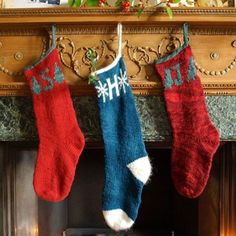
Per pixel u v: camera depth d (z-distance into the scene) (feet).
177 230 6.15
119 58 4.17
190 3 4.47
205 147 4.17
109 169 4.16
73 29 4.28
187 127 4.22
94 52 4.32
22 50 4.39
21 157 5.17
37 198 5.52
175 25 4.26
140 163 4.16
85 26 4.26
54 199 4.12
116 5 4.13
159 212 6.26
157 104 4.36
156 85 4.25
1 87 4.26
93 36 4.31
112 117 4.18
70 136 4.22
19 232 5.15
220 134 4.39
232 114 4.38
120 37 4.17
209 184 5.34
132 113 4.18
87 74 4.33
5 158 4.87
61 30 4.29
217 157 5.21
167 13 4.05
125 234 6.26
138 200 4.17
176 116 4.24
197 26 4.28
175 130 4.24
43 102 4.20
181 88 4.23
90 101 4.37
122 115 4.19
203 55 4.36
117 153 4.20
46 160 4.17
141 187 4.16
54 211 6.03
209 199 5.42
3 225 4.84
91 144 4.93
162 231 6.23
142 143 4.19
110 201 4.15
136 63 4.33
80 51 4.33
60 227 6.18
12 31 4.35
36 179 4.11
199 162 4.20
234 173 5.06
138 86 4.25
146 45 4.31
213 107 4.37
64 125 4.21
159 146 5.00
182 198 6.02
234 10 4.06
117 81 4.18
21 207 5.21
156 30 4.29
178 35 4.31
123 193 4.21
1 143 4.80
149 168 4.21
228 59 4.38
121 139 4.20
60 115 4.20
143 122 4.38
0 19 4.11
